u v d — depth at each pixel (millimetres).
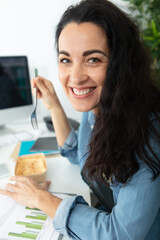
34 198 509
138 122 445
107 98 463
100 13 410
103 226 409
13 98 1084
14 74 1058
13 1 1150
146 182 401
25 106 1134
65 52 442
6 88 1049
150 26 1334
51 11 1184
